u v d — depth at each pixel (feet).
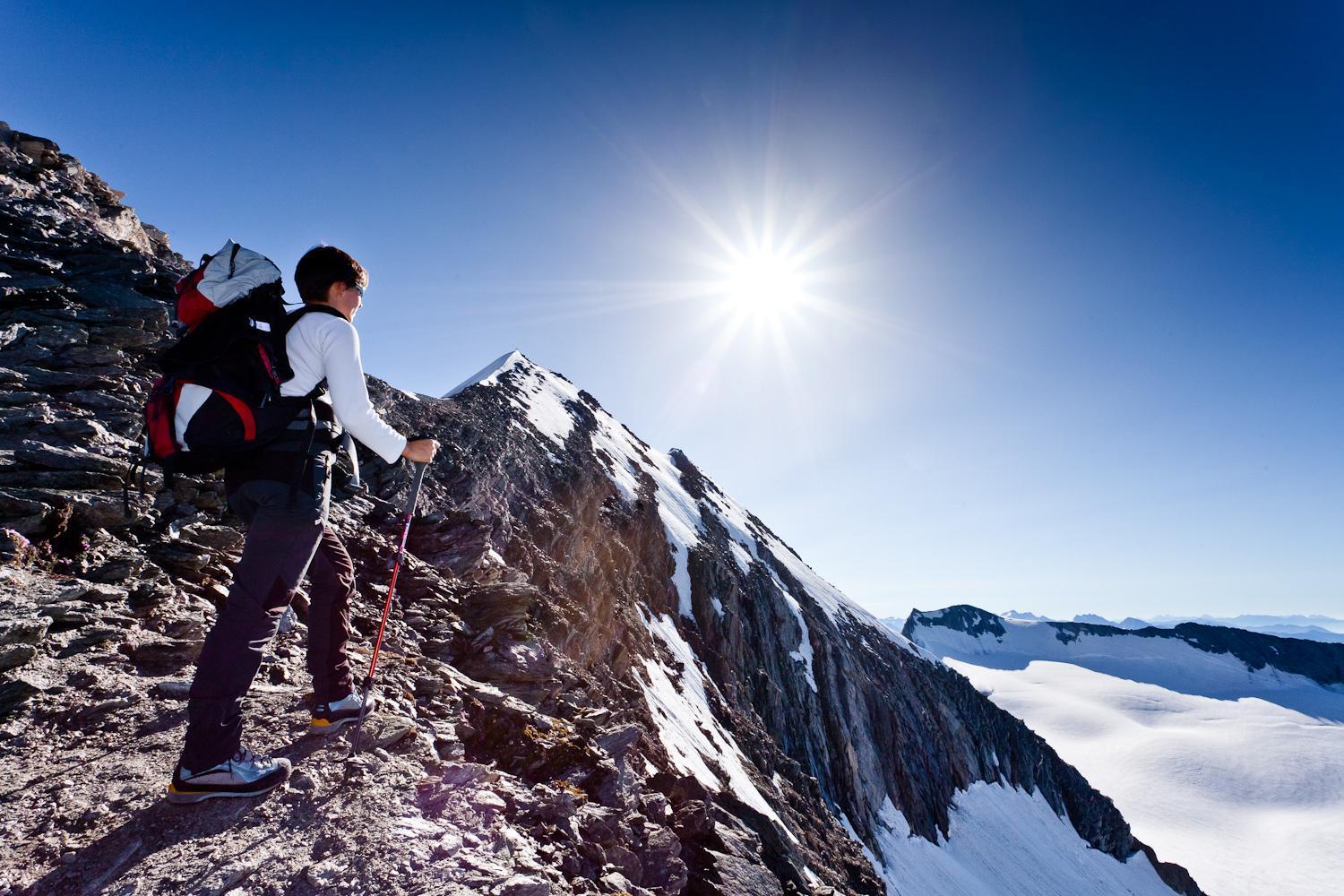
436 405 108.06
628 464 192.03
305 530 10.80
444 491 72.23
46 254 30.78
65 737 11.54
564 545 95.96
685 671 105.91
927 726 215.72
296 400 10.74
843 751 154.71
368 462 44.80
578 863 11.80
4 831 8.95
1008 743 267.18
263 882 8.66
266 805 10.27
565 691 25.09
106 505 19.31
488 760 15.88
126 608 16.34
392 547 29.94
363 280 11.95
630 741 20.76
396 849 9.61
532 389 187.32
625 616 98.48
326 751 12.02
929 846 160.56
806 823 87.97
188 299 10.48
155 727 12.35
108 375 26.12
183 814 9.85
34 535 17.11
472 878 9.37
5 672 12.50
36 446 20.22
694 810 18.86
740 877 17.07
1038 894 175.42
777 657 159.63
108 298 29.17
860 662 207.51
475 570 34.81
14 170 38.65
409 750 13.00
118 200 47.16
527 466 112.47
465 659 23.72
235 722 10.40
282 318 10.80
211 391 10.21
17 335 25.50
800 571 268.82
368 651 18.20
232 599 10.38
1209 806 549.13
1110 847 265.13
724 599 154.71
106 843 9.05
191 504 23.48
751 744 102.78
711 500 251.39
